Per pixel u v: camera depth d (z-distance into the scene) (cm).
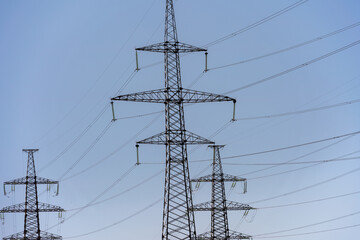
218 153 6456
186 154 4594
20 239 6619
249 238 6294
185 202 4491
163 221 4500
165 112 4684
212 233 6222
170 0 5100
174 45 4969
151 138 4631
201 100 4684
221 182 6375
